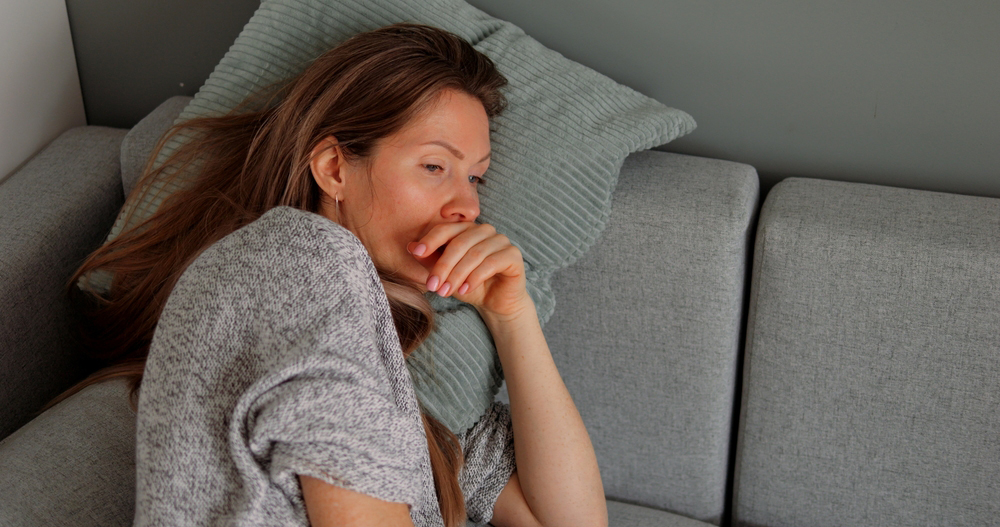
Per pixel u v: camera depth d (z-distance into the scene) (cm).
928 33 95
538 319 89
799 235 90
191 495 49
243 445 48
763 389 98
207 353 51
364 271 56
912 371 90
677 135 101
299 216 56
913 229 88
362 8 94
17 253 94
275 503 49
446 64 78
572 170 92
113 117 130
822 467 99
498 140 92
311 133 78
